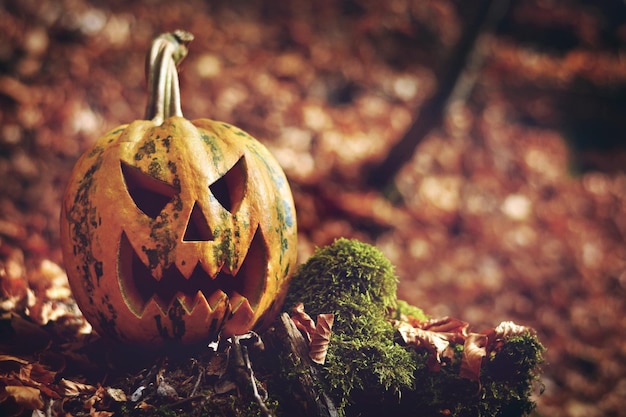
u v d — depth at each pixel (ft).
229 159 10.84
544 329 24.17
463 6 37.68
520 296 25.31
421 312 12.99
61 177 22.57
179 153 10.56
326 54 32.55
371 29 34.78
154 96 11.89
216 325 10.69
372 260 11.78
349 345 10.79
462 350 11.28
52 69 25.57
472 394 10.94
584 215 30.40
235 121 27.25
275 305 11.27
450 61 25.34
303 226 23.93
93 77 26.21
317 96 30.27
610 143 34.58
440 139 30.63
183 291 10.62
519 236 27.66
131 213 10.34
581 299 26.04
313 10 34.71
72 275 10.91
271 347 10.79
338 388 10.52
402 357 10.85
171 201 10.40
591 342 24.21
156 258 10.25
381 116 30.50
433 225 26.76
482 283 24.98
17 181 21.63
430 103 25.57
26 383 10.11
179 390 10.32
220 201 11.00
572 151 33.45
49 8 27.53
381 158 27.94
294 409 10.46
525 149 32.09
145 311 10.51
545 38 39.32
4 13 26.30
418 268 24.62
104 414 9.91
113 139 11.07
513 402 11.09
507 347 11.03
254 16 33.35
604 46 40.16
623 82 36.40
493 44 37.63
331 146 27.55
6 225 19.62
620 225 30.55
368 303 11.46
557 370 22.49
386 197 26.58
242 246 10.58
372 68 32.89
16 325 11.85
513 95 34.71
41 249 19.43
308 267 12.04
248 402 10.14
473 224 27.35
